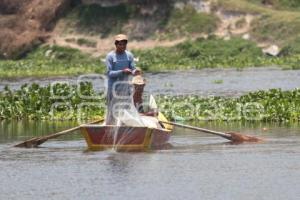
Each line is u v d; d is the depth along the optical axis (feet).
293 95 262.06
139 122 181.88
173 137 202.08
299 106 245.45
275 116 239.09
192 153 170.60
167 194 129.39
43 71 559.38
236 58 622.95
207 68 568.82
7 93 286.66
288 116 238.48
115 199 126.41
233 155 166.30
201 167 152.25
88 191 132.46
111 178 142.51
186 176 143.54
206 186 134.92
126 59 186.19
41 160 163.63
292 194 128.06
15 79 495.00
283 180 138.62
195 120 244.42
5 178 144.77
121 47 185.37
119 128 179.73
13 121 252.01
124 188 134.00
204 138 198.80
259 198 125.80
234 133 187.93
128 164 156.76
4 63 630.74
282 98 257.75
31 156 169.48
